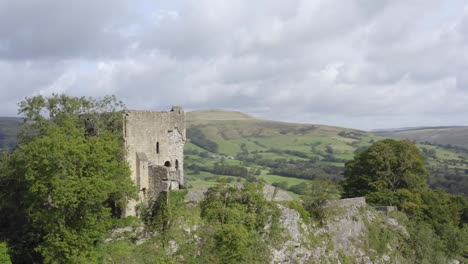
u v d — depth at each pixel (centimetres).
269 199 5384
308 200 5947
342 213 6131
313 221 5750
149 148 5072
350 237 6056
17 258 4203
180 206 4759
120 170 4197
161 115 5244
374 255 6131
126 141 4794
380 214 6775
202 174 14650
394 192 7319
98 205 3944
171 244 4475
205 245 4581
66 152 3678
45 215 3712
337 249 5762
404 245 6562
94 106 4784
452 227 7325
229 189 5078
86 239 3869
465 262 7244
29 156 3709
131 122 4859
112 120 4794
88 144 3875
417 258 6538
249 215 4941
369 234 6312
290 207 5497
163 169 4834
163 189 4822
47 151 3628
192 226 4638
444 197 8094
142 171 4869
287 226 5288
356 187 7794
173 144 5438
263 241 4978
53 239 3700
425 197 7550
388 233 6494
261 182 5406
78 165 3784
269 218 5147
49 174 3641
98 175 3844
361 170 7838
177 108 5544
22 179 4303
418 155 7844
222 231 4612
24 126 4472
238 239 4584
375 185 7388
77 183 3650
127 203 4606
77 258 3731
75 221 3844
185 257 4441
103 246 4319
